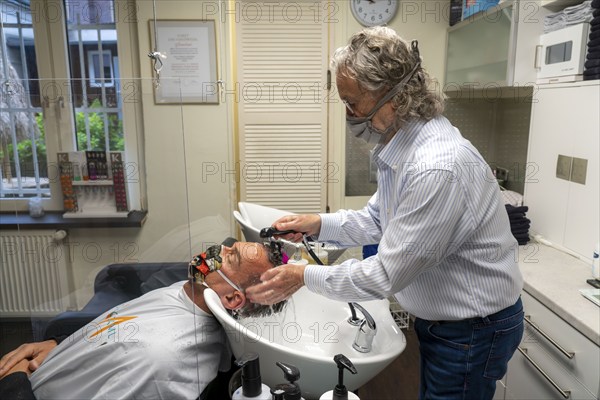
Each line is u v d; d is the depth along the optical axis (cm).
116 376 95
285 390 84
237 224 161
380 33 98
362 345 112
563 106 189
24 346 100
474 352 111
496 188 109
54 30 204
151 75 173
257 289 102
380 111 102
